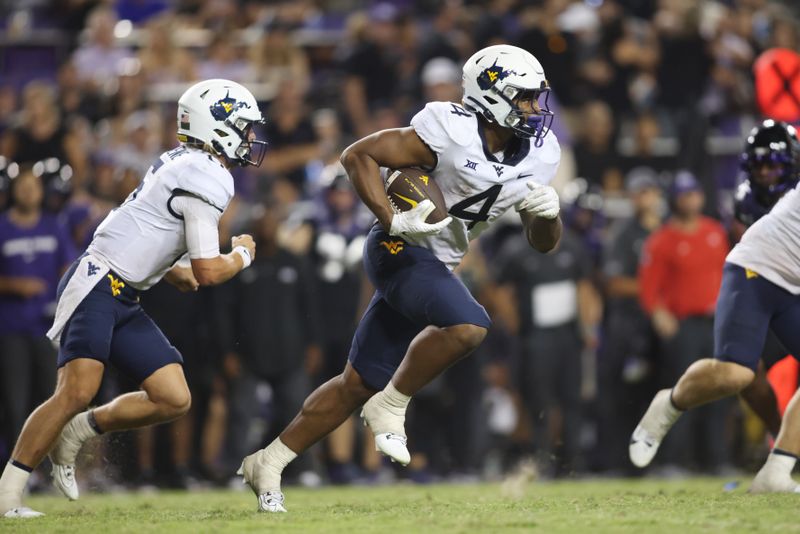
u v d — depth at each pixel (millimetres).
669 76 42094
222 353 30016
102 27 43000
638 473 31453
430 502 19375
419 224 15898
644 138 38688
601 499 19000
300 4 47094
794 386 22094
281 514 16703
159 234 17125
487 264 34844
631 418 31906
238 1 47344
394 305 16750
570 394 31797
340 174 32062
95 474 27172
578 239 32375
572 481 29453
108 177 31609
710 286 30859
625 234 32562
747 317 18734
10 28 45469
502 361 34906
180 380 17719
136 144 35625
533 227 17125
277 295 30234
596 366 32469
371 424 16656
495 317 32656
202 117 17312
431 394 31234
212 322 30031
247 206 34000
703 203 34969
